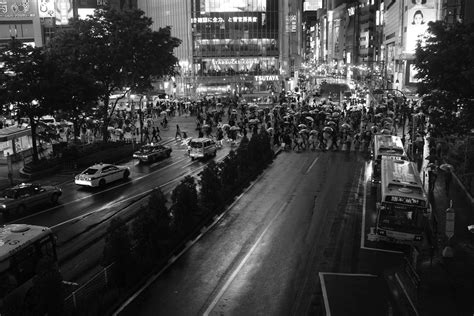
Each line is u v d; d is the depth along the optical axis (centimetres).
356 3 18475
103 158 4612
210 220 2783
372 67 14438
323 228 2641
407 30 11038
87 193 3500
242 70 12862
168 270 2105
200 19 12612
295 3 13588
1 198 2998
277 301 1827
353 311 1719
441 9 10519
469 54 2508
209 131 6234
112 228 1933
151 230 2158
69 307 1655
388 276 2017
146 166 4481
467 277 2020
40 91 4128
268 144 4669
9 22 14025
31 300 1606
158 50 5516
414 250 2116
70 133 6112
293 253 2291
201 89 12775
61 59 5088
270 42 12825
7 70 4316
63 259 2259
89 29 5256
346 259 2217
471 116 2661
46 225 2770
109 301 1766
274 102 9731
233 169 3425
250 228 2644
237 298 1850
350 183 3644
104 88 5181
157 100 10000
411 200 2305
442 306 1753
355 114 6825
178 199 2538
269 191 3434
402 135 5578
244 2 12588
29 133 4772
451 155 4328
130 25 5356
